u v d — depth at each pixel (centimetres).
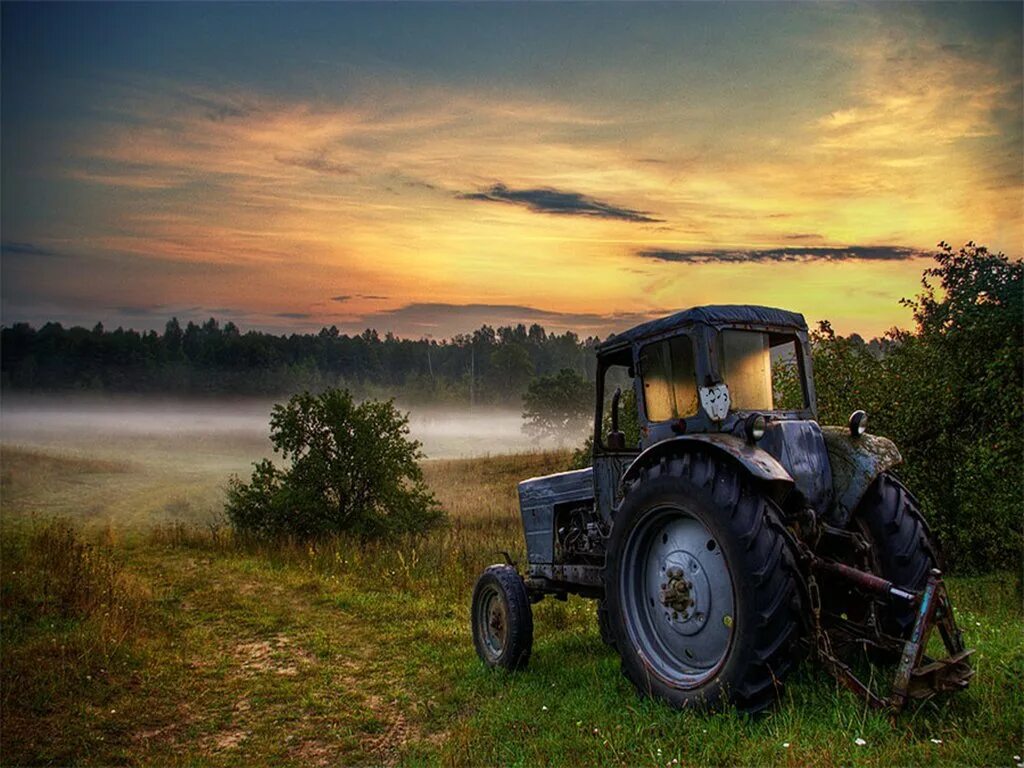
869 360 991
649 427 485
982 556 935
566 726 427
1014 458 870
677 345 469
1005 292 933
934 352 948
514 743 414
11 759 452
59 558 994
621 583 457
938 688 370
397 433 1519
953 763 318
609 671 522
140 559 1249
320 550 1252
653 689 430
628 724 411
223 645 710
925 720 358
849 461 438
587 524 562
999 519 888
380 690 564
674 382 472
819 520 424
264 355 13475
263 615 823
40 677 577
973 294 951
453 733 450
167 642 706
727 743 359
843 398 954
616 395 543
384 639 712
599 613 499
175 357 13162
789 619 376
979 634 536
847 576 393
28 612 759
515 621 554
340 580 1015
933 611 371
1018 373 896
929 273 1016
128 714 525
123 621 730
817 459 433
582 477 577
